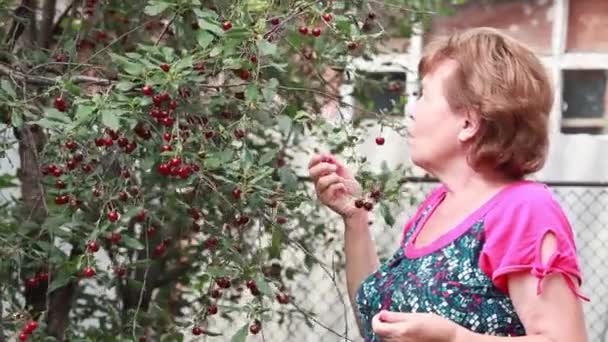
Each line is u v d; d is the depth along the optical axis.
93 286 4.02
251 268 3.12
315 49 3.64
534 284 1.92
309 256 3.54
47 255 3.23
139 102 2.89
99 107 2.83
